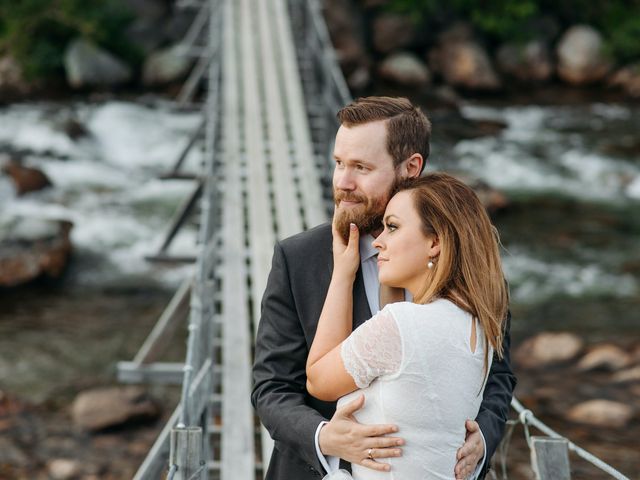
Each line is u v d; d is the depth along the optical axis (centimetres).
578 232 1270
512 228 1281
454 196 215
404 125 227
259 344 234
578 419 722
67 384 826
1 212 1283
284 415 219
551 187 1498
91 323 968
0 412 765
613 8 2223
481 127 1805
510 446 672
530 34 2162
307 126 1083
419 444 204
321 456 211
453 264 211
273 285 234
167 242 909
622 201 1431
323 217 822
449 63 2092
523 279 1098
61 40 2003
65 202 1351
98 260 1162
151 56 2012
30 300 1033
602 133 1791
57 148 1588
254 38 1424
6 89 1877
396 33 2122
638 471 636
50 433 735
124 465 695
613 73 2127
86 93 1936
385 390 205
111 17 2042
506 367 244
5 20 2003
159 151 1650
